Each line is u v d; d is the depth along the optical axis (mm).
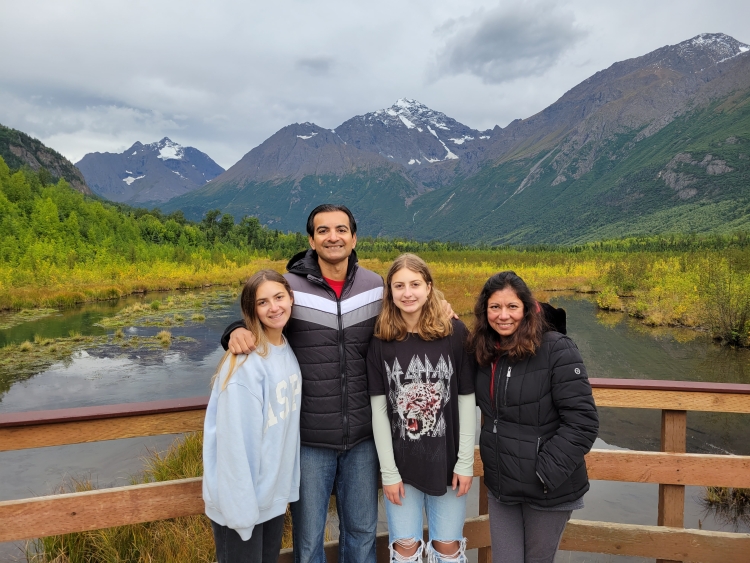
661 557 2141
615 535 2162
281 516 1808
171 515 1917
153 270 33656
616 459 2137
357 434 1924
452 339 1900
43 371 10594
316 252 2000
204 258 44281
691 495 4625
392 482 1885
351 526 2000
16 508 1731
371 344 1920
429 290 1873
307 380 1899
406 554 1908
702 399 2096
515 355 1780
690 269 22156
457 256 51656
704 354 11812
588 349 12367
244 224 76875
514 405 1802
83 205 49781
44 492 4930
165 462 4473
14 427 1714
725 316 13180
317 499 1929
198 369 10805
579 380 1736
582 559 3326
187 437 4754
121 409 1830
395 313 1877
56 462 5602
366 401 1952
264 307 1728
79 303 22703
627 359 11289
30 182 59344
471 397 1923
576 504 1800
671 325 16016
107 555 2660
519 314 1789
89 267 31734
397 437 1885
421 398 1854
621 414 7453
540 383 1778
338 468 2018
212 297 25688
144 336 14562
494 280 1826
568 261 41688
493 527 1920
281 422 1731
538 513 1812
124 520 1854
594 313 19094
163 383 9695
